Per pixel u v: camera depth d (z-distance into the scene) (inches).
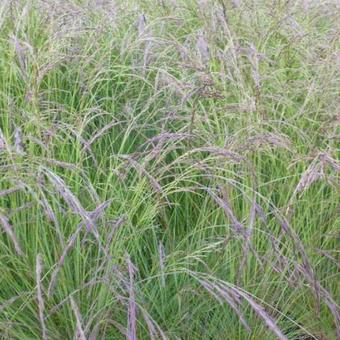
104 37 129.4
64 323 88.8
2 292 90.7
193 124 103.1
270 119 109.3
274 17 134.3
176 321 93.1
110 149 111.9
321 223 102.6
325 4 162.1
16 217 90.5
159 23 137.4
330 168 103.8
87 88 110.1
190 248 95.5
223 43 132.4
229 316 94.0
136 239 92.0
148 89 122.0
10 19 122.3
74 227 87.3
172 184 96.1
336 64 118.6
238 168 100.8
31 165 85.4
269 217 99.9
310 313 98.6
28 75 102.3
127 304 80.4
